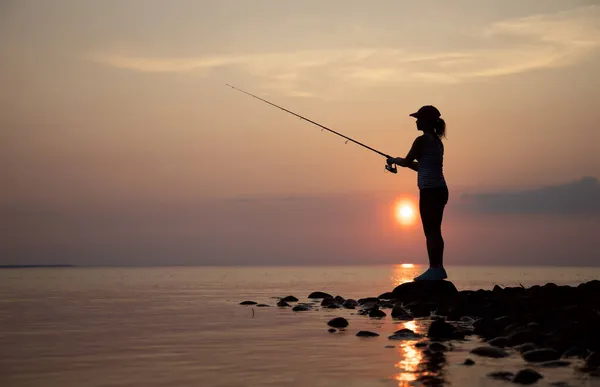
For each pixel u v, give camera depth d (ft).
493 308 29.12
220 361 19.15
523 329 22.25
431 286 34.19
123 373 17.39
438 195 33.68
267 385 15.74
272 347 21.80
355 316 31.50
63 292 62.80
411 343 22.15
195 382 16.17
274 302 44.04
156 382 16.20
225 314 34.19
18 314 35.22
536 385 15.16
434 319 29.43
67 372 17.56
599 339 19.97
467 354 19.52
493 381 15.64
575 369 16.97
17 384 16.02
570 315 24.91
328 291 63.87
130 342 23.27
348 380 16.16
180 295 56.08
